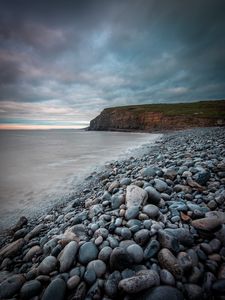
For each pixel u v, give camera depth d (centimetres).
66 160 1470
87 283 227
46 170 1131
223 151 766
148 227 293
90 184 780
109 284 215
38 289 231
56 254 284
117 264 232
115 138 4141
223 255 243
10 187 804
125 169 841
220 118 5772
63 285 223
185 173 498
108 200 462
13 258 331
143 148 1925
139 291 202
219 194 379
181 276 216
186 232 270
